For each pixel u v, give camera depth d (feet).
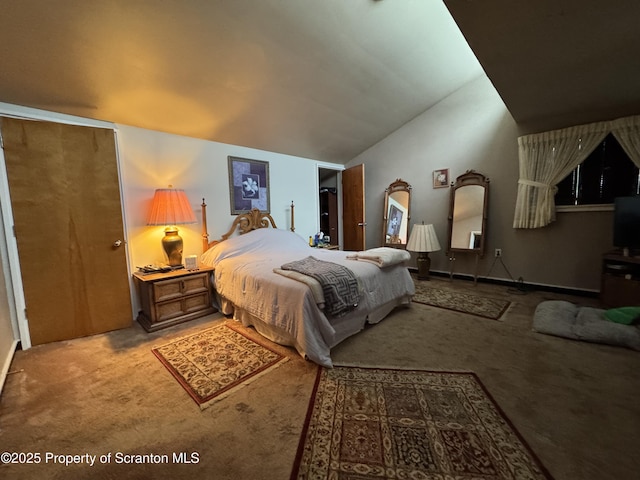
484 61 6.75
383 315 8.70
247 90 8.91
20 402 5.03
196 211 10.56
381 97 11.80
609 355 6.35
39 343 7.36
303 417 4.56
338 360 6.33
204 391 5.25
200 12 6.15
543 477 3.45
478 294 11.11
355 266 8.09
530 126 11.19
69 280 7.70
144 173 9.23
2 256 6.79
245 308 7.80
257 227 12.31
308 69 8.83
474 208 12.75
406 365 6.09
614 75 7.41
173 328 8.28
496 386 5.30
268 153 12.98
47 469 3.71
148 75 7.31
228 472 3.62
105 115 8.20
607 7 4.96
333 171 18.99
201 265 10.08
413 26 8.59
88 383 5.58
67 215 7.63
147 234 9.37
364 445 3.99
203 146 10.66
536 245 11.47
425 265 13.57
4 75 6.19
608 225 9.96
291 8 6.71
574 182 10.61
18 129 6.91
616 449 3.85
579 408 4.66
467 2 4.94
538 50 6.30
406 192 14.97
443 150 13.67
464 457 3.76
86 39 5.99
